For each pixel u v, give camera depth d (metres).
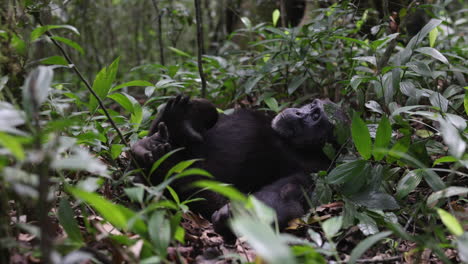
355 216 3.13
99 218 3.00
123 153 4.14
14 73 2.67
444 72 4.53
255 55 6.07
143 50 9.43
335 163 3.84
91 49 8.22
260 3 7.76
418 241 2.42
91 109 3.68
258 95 5.62
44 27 3.02
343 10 5.08
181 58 7.37
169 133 3.72
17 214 2.52
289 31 5.09
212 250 3.05
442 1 5.78
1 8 2.67
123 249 2.46
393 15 4.78
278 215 3.34
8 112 1.98
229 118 4.06
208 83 5.64
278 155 3.84
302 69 5.34
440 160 3.15
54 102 3.39
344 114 4.01
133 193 2.42
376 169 3.40
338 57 5.24
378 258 2.83
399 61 4.00
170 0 7.23
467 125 3.62
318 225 3.35
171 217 2.59
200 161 3.70
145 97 7.09
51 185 3.17
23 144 2.23
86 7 7.80
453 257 2.83
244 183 3.77
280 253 1.73
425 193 3.78
